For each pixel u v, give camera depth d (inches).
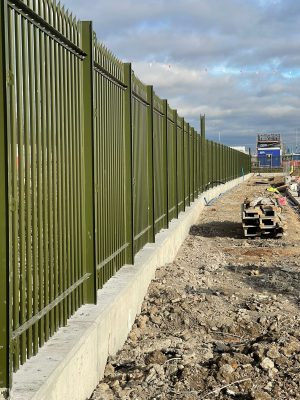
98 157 243.3
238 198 1208.8
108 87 267.9
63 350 169.6
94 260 222.1
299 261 469.7
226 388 201.3
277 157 3233.3
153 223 396.8
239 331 275.3
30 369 154.9
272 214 609.3
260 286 373.4
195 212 745.6
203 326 280.4
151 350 241.1
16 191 150.6
